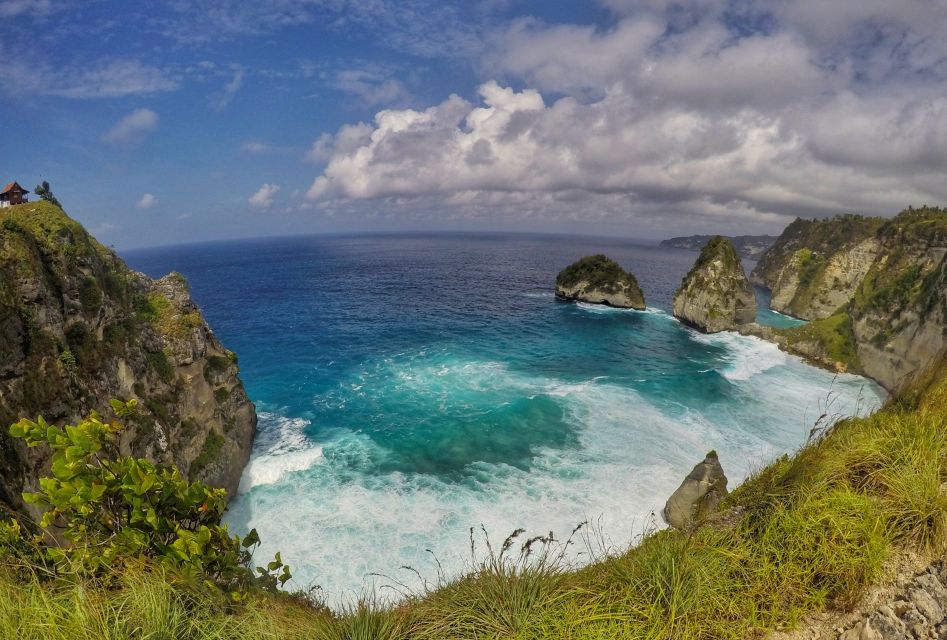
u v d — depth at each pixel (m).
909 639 4.04
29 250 17.48
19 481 13.66
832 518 5.16
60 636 3.88
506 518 23.59
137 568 4.77
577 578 5.40
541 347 61.44
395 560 20.73
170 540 5.47
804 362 60.69
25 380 15.52
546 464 29.19
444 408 38.50
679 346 65.81
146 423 21.03
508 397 41.19
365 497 25.67
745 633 4.54
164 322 25.81
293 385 44.22
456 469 28.67
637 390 44.41
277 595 7.06
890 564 4.76
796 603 4.73
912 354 48.75
